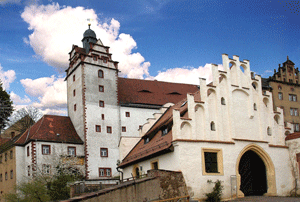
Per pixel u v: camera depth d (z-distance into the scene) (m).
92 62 63.53
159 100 71.19
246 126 33.19
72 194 29.95
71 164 54.78
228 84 32.88
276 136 35.25
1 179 59.66
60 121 62.03
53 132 58.34
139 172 34.53
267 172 33.75
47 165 53.06
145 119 66.88
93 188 29.80
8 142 63.62
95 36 67.56
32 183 37.88
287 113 66.56
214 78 32.25
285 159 34.91
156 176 25.44
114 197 21.92
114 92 64.88
